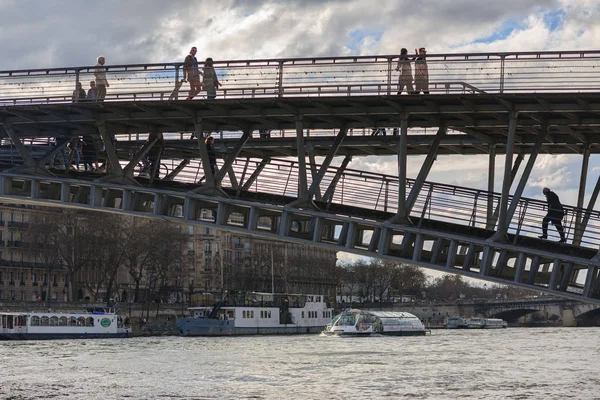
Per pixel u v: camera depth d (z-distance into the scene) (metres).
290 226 53.34
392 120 53.22
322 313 174.88
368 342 130.75
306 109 52.53
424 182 50.94
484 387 60.06
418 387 60.12
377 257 50.97
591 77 45.91
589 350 107.88
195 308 163.75
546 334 179.38
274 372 71.38
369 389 58.84
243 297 163.00
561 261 46.97
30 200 60.59
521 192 47.91
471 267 51.09
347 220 51.47
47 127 61.38
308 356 93.12
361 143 57.53
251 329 160.62
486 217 49.84
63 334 140.38
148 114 56.53
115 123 59.12
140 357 90.31
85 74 56.94
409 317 167.88
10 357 90.50
